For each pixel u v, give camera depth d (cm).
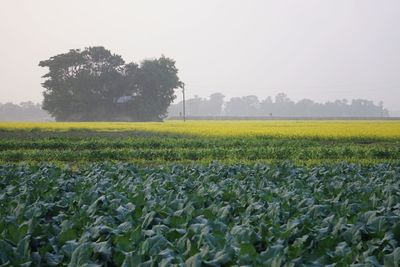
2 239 590
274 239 618
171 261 510
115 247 576
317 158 2122
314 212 754
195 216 746
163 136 3403
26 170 1336
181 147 2678
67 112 9494
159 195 920
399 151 2175
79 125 5156
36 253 553
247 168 1406
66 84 9475
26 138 3169
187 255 536
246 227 639
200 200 850
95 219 717
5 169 1404
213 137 3206
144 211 750
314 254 574
